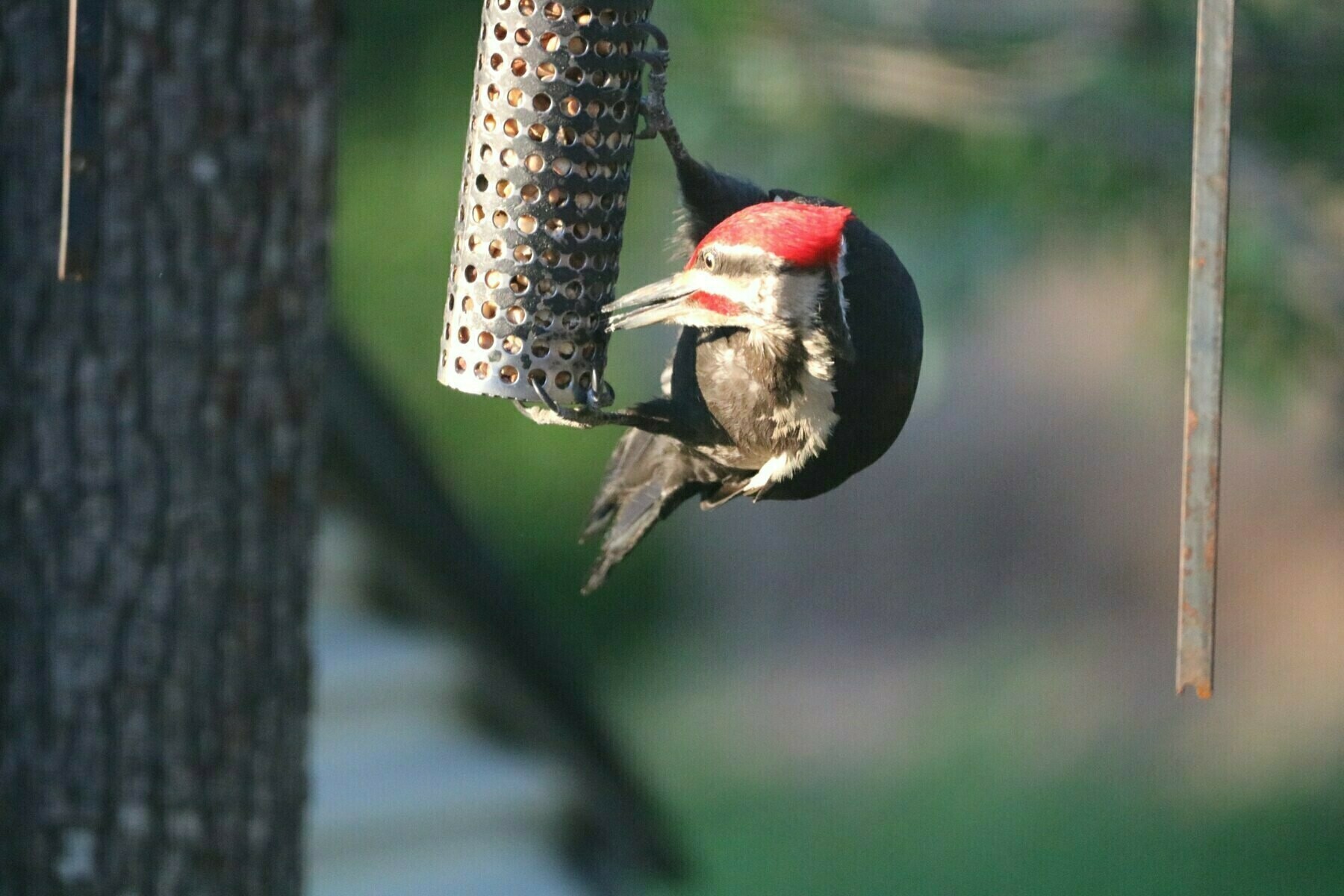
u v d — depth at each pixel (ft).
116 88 24.72
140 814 26.17
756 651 112.16
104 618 25.85
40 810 26.02
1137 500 124.36
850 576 121.60
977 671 108.88
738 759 96.37
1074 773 92.89
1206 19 18.84
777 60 37.81
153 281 25.29
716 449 21.57
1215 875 81.35
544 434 94.02
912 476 127.03
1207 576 19.45
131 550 25.77
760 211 20.15
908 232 38.70
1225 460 115.85
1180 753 94.17
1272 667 103.45
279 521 26.50
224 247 25.48
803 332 19.66
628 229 45.70
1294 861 82.43
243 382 25.91
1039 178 39.04
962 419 127.95
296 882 27.50
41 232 25.23
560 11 21.85
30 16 25.02
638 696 104.32
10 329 25.41
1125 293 47.39
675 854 53.06
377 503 46.80
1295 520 112.68
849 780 93.66
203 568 26.08
